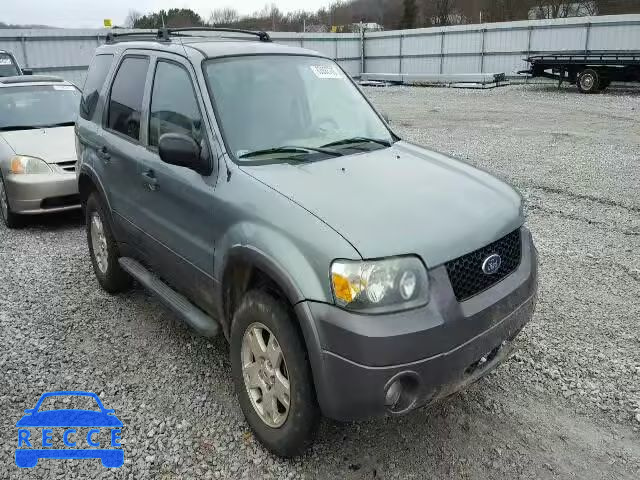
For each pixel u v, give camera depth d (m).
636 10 46.22
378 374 2.43
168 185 3.58
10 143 7.24
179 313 3.63
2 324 4.50
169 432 3.20
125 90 4.41
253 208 2.91
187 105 3.58
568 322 4.40
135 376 3.76
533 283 3.08
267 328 2.81
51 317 4.63
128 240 4.39
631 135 13.30
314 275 2.54
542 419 3.28
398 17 64.75
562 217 7.11
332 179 3.04
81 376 3.76
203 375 3.76
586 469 2.88
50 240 6.77
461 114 18.31
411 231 2.62
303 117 3.69
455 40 33.50
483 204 3.02
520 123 15.91
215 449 3.06
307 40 35.78
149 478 2.85
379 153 3.57
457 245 2.67
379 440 3.11
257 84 3.66
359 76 34.34
